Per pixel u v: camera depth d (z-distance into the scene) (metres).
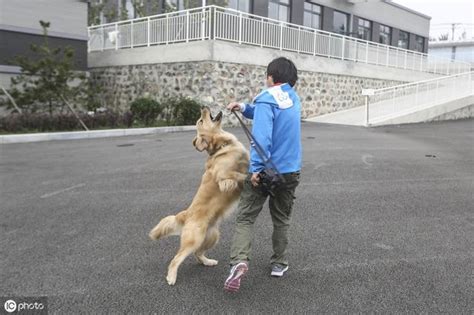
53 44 16.77
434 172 8.20
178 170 8.19
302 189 6.89
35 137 12.02
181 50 15.38
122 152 10.12
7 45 15.48
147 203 6.20
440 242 4.84
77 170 8.24
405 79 23.47
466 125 16.39
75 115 13.54
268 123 3.44
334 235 5.01
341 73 19.47
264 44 16.31
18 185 7.16
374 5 28.03
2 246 4.65
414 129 15.00
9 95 13.56
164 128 13.83
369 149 10.52
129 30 17.64
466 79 20.16
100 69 18.89
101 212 5.80
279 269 3.96
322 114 18.83
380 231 5.16
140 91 17.09
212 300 3.57
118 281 3.89
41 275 3.99
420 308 3.45
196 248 3.77
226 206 3.81
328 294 3.67
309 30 18.20
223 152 3.73
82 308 3.44
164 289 3.75
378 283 3.87
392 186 7.15
